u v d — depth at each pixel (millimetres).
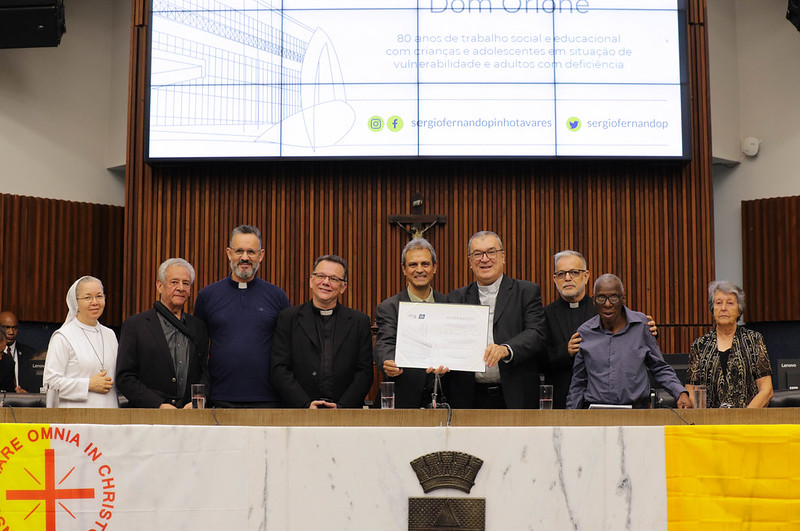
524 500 2943
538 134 8164
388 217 8766
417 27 8227
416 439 2959
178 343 4703
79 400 4426
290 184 8844
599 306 4285
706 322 8625
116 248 10250
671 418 3080
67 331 4570
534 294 4703
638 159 8180
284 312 4703
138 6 8797
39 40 8719
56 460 2969
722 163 10633
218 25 8234
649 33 8250
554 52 8203
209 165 8641
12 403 4477
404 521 2936
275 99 8219
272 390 4719
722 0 10633
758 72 10469
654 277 8688
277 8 8250
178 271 4742
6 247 9383
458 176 8844
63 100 10000
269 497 2959
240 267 4836
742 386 4398
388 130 8172
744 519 2959
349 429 2965
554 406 4859
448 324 4074
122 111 10320
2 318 7926
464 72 8195
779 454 2973
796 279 9898
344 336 4625
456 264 8750
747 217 10406
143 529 2951
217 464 2977
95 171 10227
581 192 8789
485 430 2963
